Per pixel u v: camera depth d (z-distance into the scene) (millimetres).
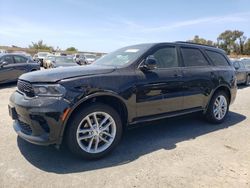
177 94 4531
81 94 3373
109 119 3736
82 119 3457
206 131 5035
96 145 3643
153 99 4168
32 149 3928
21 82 3721
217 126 5402
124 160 3658
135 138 4566
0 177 3088
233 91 5789
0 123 5281
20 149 3916
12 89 10461
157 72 4266
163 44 4605
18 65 11812
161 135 4746
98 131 3645
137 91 3943
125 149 4059
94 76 3580
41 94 3320
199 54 5211
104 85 3592
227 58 5949
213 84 5203
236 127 5355
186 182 3082
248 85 13586
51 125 3252
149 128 5152
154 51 4398
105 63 4523
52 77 3387
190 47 5086
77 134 3443
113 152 3924
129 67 4012
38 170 3291
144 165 3510
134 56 4227
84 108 3469
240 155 3887
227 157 3807
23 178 3082
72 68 3938
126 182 3057
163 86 4277
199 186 3000
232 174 3291
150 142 4379
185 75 4656
